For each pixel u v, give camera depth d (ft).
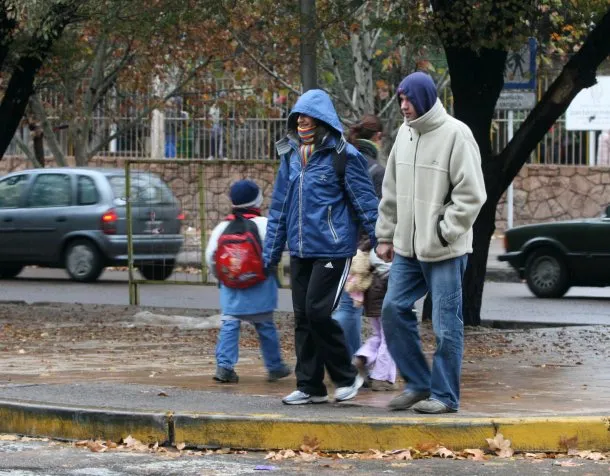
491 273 196.75
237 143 246.88
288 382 79.36
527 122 115.44
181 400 68.90
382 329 70.49
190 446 62.75
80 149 223.71
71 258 177.17
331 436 61.11
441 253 62.59
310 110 66.59
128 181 144.87
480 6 107.14
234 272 77.30
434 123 62.49
